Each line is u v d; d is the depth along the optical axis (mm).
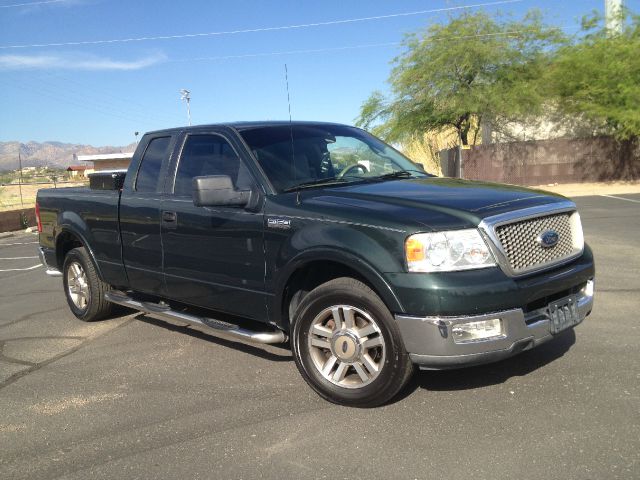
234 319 5711
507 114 27578
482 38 27469
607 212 16094
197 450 3703
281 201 4516
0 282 10672
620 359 4754
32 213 23922
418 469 3320
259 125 5277
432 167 33938
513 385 4355
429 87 28047
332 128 5652
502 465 3301
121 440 3910
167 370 5168
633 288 7086
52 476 3506
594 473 3164
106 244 6199
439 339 3684
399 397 4262
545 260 4094
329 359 4258
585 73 27156
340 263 4113
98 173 6430
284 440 3758
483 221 3803
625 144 27500
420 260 3734
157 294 5742
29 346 6168
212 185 4539
